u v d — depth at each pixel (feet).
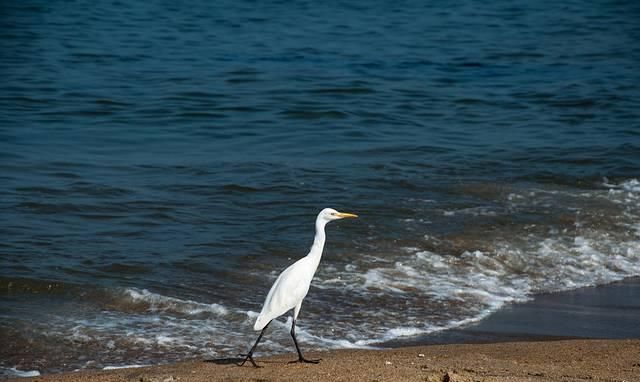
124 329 38.04
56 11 149.18
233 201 57.82
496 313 41.83
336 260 47.60
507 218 55.42
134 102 90.84
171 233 51.67
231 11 157.69
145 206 56.39
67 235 50.70
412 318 40.55
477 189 61.41
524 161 69.67
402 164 67.77
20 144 72.54
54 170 64.28
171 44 125.80
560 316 41.70
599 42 136.56
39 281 42.98
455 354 34.14
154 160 68.44
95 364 34.42
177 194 59.16
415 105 93.61
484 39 138.00
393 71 112.37
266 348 36.27
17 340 36.58
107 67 108.58
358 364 31.68
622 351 34.83
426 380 28.81
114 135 77.56
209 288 43.70
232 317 39.78
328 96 96.53
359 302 42.14
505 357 33.88
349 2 172.76
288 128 82.02
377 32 141.38
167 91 96.48
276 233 51.88
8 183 60.34
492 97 98.68
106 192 59.11
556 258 49.67
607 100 96.99
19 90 93.86
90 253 47.83
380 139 77.56
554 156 71.36
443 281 45.62
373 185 61.72
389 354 34.27
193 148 73.41
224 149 73.15
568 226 54.49
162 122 83.35
